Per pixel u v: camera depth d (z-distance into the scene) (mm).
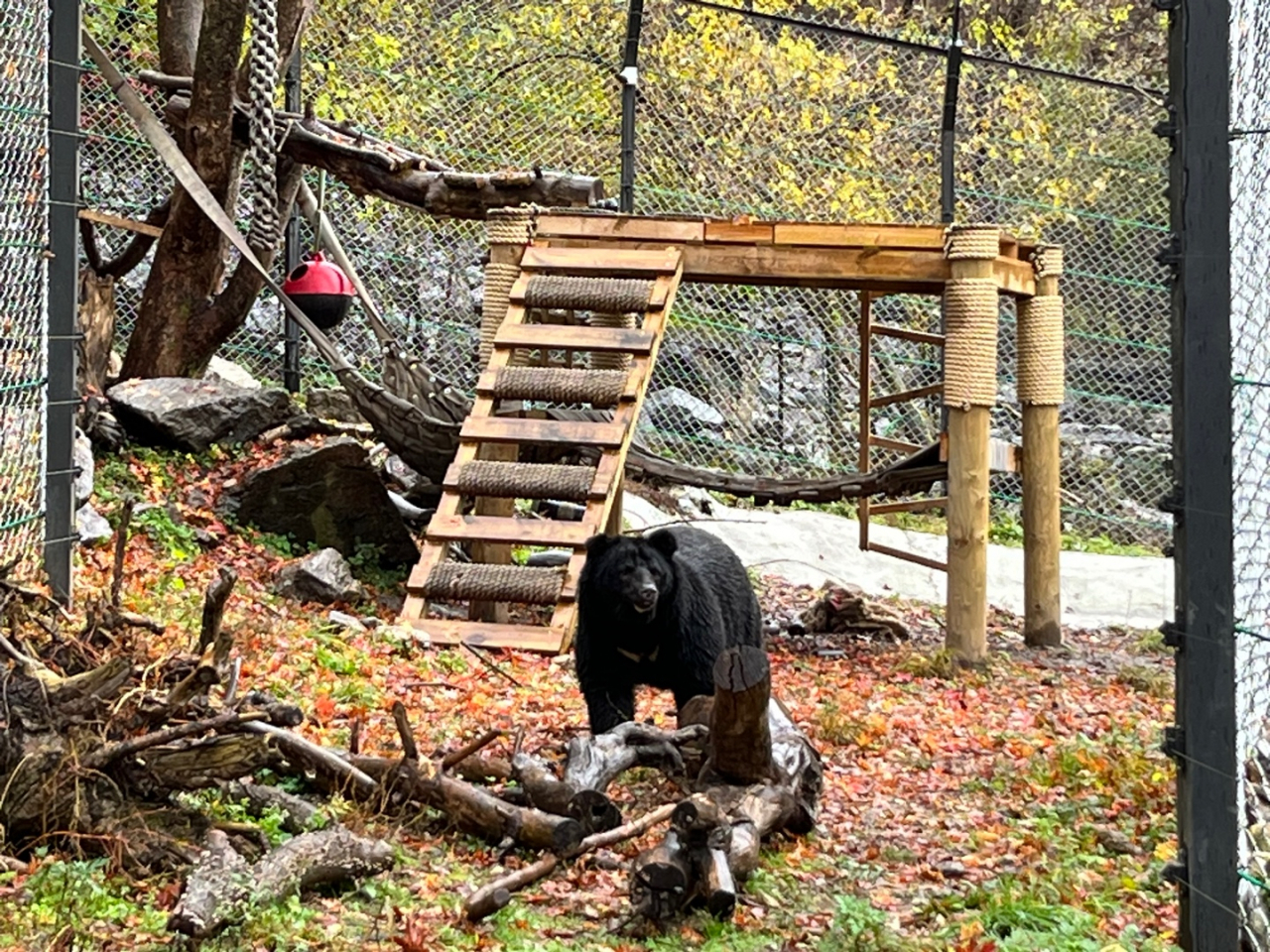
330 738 5961
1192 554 3934
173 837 4512
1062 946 4262
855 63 14359
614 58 13828
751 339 14969
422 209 11758
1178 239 3971
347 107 13453
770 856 5094
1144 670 9812
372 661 7609
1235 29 3945
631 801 5648
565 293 9609
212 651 4633
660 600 6477
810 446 15086
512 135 13789
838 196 14375
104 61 9445
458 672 7832
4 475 6426
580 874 4723
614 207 11852
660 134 13906
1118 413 15562
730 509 14234
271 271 12547
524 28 13727
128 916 4066
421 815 5004
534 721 6812
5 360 6422
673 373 14852
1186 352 3930
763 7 14938
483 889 4297
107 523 9234
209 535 9852
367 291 13836
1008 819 5797
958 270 9703
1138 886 4973
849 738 7023
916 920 4582
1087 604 12938
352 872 4402
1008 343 15875
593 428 9094
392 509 10586
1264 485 4090
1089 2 18234
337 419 12562
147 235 11914
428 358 14062
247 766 4590
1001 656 10156
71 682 4574
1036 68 13086
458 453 9195
